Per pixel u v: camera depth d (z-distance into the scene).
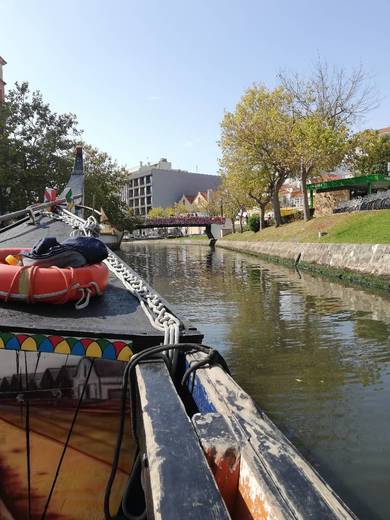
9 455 3.97
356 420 5.90
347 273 19.69
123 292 5.10
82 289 4.43
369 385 7.08
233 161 38.91
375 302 13.95
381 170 38.50
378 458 5.02
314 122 29.83
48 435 4.18
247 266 27.67
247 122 35.34
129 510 2.95
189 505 1.72
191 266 28.59
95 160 48.62
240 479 2.12
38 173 32.66
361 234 22.38
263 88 35.19
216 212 77.00
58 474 3.79
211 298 15.55
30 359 5.04
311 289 17.09
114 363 5.12
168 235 103.38
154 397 2.75
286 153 34.00
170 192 120.56
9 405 4.61
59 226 10.16
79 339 3.71
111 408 4.58
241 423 2.39
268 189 41.38
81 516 3.46
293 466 1.99
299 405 6.43
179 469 1.95
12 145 31.86
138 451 3.06
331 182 34.75
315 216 37.03
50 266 4.67
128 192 129.12
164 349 3.37
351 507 4.25
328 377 7.49
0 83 41.94
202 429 2.32
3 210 33.22
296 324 11.25
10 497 3.56
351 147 31.95
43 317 4.11
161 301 4.73
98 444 4.07
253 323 11.46
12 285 4.32
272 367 8.06
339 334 10.16
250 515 1.97
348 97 33.53
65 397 4.73
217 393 2.76
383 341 9.49
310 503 1.73
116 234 36.94
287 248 29.55
